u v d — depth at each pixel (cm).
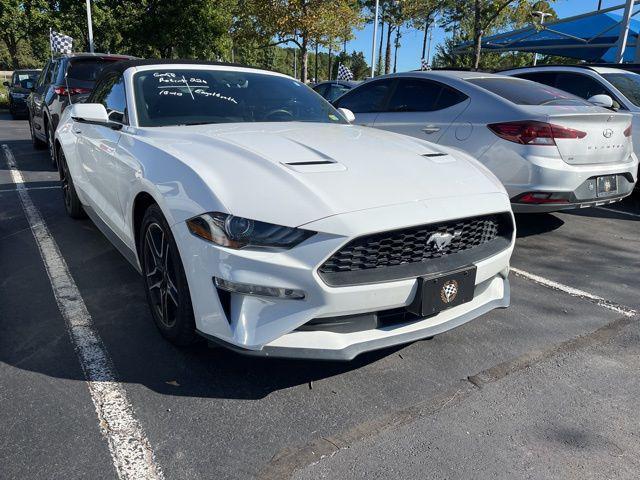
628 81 668
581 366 279
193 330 251
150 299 289
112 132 344
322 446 211
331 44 2011
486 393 252
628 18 1185
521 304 359
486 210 256
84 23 2250
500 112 462
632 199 707
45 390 240
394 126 557
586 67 686
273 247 213
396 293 227
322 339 225
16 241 450
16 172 771
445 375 266
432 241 238
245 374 259
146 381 250
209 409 231
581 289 389
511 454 210
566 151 431
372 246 224
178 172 247
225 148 263
